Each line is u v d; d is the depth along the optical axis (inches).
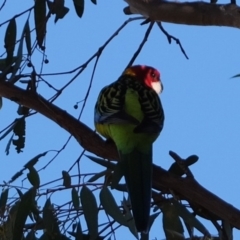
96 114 277.0
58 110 266.1
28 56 278.7
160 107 278.1
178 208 258.8
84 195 249.4
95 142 264.7
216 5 274.7
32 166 255.3
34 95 268.5
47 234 253.8
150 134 264.4
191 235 260.5
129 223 251.6
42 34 281.6
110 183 262.1
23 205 252.1
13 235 251.4
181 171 267.7
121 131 264.4
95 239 253.6
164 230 258.2
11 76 273.0
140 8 287.9
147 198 255.3
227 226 261.9
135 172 260.2
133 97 276.4
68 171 257.8
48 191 252.5
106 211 247.1
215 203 260.2
